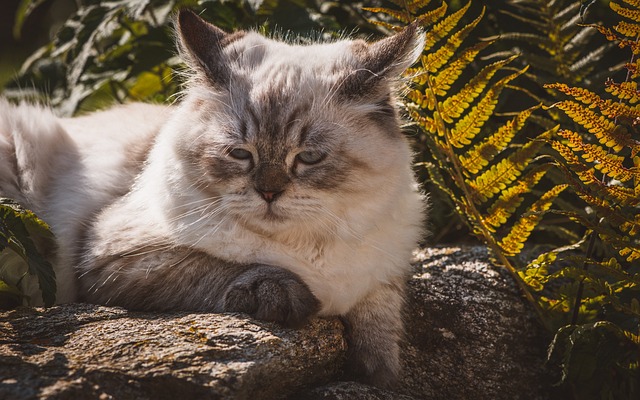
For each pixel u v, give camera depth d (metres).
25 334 2.26
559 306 2.92
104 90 4.16
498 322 3.02
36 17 8.23
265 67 2.71
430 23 3.07
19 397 1.88
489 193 2.88
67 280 2.96
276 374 2.22
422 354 2.92
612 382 2.89
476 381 2.88
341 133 2.58
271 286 2.45
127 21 4.05
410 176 2.88
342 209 2.64
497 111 3.58
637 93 2.56
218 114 2.64
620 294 2.84
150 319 2.39
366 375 2.75
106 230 2.82
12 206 2.59
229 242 2.64
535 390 2.91
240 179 2.56
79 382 1.96
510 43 3.68
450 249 3.42
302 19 3.68
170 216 2.69
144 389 2.01
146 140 3.22
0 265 2.84
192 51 2.78
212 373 2.07
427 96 2.97
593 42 3.61
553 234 3.64
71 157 3.28
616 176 2.63
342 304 2.71
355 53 2.80
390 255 2.78
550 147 3.22
